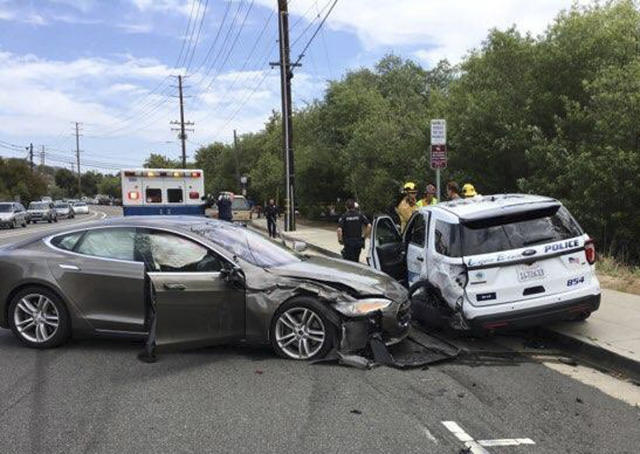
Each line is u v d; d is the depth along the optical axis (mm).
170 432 4551
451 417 4848
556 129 14664
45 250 6973
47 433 4543
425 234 7590
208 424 4695
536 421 4793
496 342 7258
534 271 6645
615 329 7219
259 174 48656
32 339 6855
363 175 26094
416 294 7512
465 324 6648
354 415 4879
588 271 6781
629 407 5137
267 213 26969
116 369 6109
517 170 16734
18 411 4996
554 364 6398
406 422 4734
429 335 7480
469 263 6598
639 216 12766
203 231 6812
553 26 16016
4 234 31906
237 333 6352
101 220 7242
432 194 11211
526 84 16250
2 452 4219
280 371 6008
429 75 36812
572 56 15172
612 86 13039
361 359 6172
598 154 13328
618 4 15641
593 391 5547
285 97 28859
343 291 6371
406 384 5652
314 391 5438
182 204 21453
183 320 6207
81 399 5262
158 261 6645
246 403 5145
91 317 6730
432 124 11133
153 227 6816
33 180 84750
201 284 6242
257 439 4422
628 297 9039
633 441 4434
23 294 6879
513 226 6789
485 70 17391
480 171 17578
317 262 7184
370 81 37594
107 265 6719
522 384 5703
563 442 4402
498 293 6598
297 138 38594
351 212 11133
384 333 6391
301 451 4223
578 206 13148
